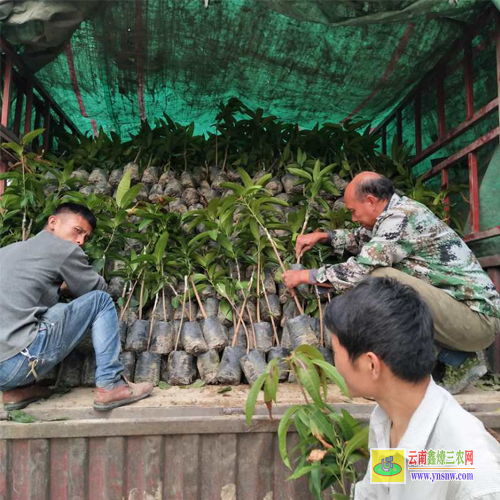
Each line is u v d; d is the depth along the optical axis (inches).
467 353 77.3
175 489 63.1
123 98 135.4
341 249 92.6
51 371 77.5
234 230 94.3
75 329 68.1
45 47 101.9
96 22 101.3
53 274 69.6
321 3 86.5
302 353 58.9
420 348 32.8
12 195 94.0
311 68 117.3
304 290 89.0
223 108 128.3
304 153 116.6
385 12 88.4
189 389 76.7
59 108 138.7
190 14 98.0
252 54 112.3
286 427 55.0
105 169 121.3
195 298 92.7
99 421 62.2
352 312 34.0
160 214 93.8
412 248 75.9
